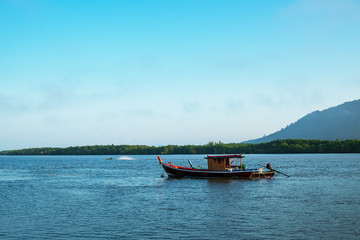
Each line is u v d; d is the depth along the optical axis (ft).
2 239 104.42
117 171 401.08
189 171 278.26
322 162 554.05
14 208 150.82
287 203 156.76
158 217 130.21
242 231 110.22
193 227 115.24
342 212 135.95
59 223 122.52
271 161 621.31
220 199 169.99
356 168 395.34
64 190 213.46
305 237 103.71
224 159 270.87
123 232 110.42
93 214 136.56
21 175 349.82
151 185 237.66
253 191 197.67
